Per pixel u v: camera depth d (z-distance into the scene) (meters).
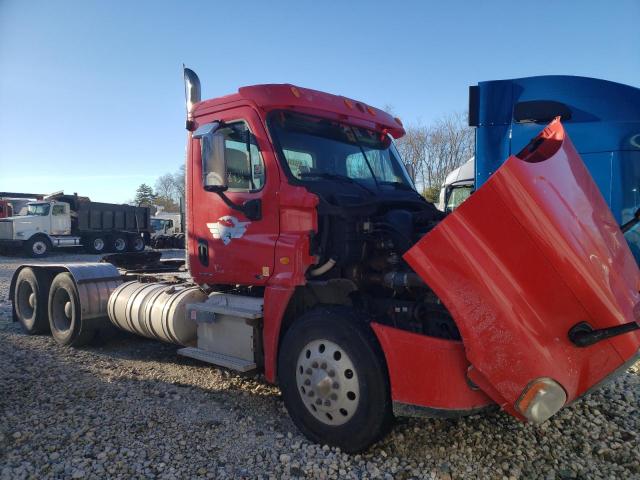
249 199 4.47
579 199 3.18
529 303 3.03
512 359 3.05
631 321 2.98
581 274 2.91
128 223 29.98
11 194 31.55
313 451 3.67
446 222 3.16
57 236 26.33
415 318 3.82
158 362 5.98
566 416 4.30
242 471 3.43
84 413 4.33
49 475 3.35
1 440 3.81
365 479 3.36
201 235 4.97
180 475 3.38
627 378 5.21
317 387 3.70
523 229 2.96
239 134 4.60
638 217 4.10
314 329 3.77
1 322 8.30
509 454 3.70
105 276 6.65
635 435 3.99
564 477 3.42
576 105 6.36
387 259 4.15
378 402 3.46
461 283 3.14
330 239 4.23
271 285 4.24
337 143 4.85
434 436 3.95
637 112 6.18
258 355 4.43
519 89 6.56
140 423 4.14
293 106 4.52
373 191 4.79
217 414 4.36
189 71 5.17
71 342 6.58
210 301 4.89
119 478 3.33
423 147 34.62
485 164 6.70
